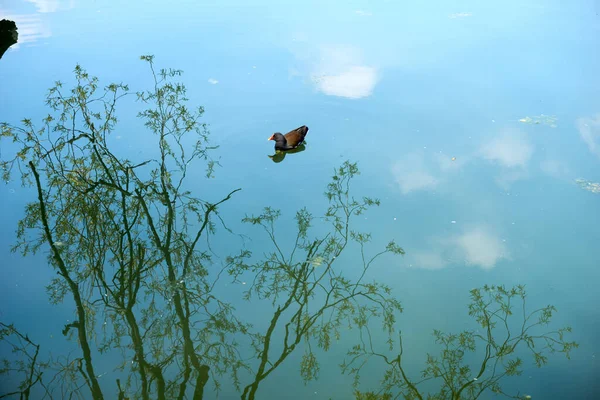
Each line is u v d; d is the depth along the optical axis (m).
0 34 8.35
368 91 11.28
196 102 10.80
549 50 12.78
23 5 15.59
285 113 10.59
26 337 6.05
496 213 7.92
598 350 5.84
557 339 5.99
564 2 15.95
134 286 6.82
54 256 7.23
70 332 6.14
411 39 13.48
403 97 11.05
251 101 10.91
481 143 9.58
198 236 7.61
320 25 14.38
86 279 6.91
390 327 6.26
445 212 7.98
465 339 6.05
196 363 5.84
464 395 5.39
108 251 7.41
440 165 9.06
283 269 7.11
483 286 6.71
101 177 8.75
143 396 5.41
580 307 6.37
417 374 5.70
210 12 15.28
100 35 13.54
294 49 12.91
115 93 10.80
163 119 10.22
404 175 8.86
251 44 13.22
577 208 7.97
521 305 6.43
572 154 9.20
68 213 7.99
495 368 5.70
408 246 7.39
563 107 10.55
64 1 15.98
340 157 9.38
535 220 7.77
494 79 11.58
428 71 11.96
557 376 5.57
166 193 8.46
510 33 13.73
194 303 6.59
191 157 9.32
